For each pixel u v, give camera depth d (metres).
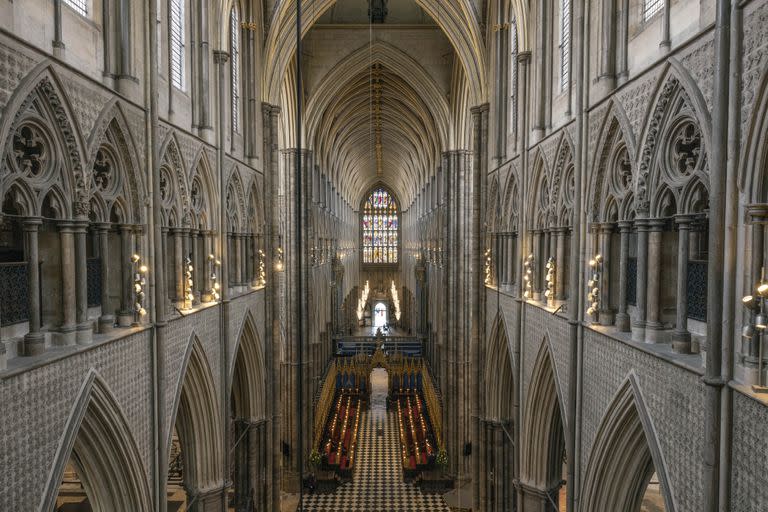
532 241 20.80
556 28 18.61
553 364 17.42
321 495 34.84
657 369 10.89
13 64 8.95
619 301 13.46
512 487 25.83
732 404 8.50
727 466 8.55
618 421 12.62
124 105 12.80
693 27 10.05
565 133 16.67
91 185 11.66
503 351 25.45
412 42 38.56
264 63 26.61
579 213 15.18
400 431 44.50
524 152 21.09
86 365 11.07
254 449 25.78
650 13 12.29
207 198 19.31
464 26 28.16
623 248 13.16
